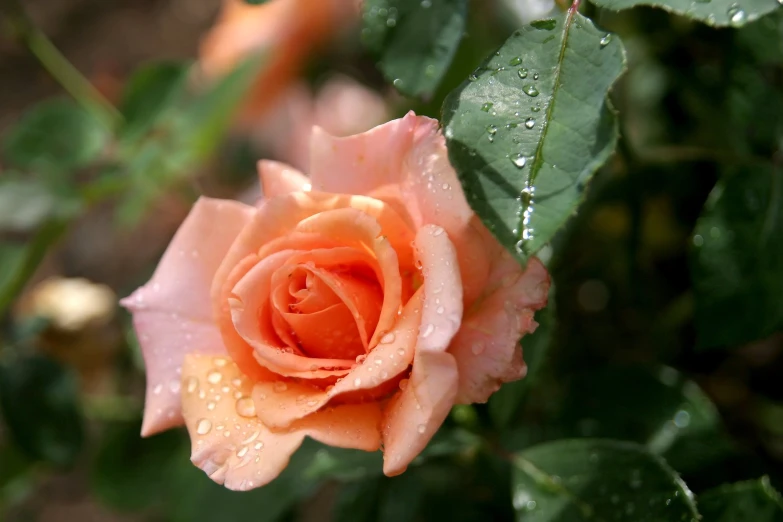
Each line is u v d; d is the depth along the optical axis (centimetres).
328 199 39
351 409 38
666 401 48
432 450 45
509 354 38
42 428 58
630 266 54
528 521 43
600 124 36
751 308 44
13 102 118
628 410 48
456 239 38
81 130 59
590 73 37
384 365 37
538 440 49
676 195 54
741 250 44
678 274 57
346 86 79
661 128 54
